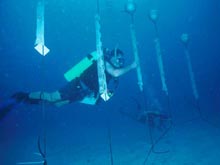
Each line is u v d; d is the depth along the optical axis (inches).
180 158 202.7
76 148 270.5
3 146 307.6
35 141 312.7
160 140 257.6
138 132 299.3
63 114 457.4
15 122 432.8
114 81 189.2
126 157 223.3
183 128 287.7
